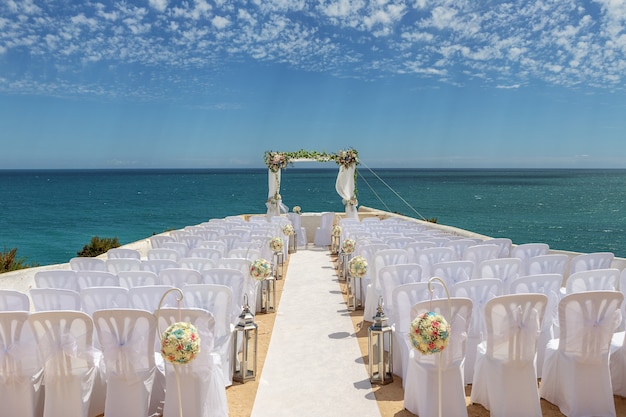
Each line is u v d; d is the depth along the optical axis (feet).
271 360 17.72
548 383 13.94
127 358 12.14
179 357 10.94
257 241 29.37
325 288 30.37
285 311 24.71
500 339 12.39
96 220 122.93
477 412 13.53
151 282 17.49
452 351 12.48
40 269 23.38
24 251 77.92
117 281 17.88
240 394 14.94
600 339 12.58
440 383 11.87
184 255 26.58
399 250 21.62
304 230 51.08
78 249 79.92
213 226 37.32
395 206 186.80
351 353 18.37
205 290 14.78
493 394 12.72
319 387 15.40
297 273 35.60
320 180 470.39
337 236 42.55
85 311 14.66
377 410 13.80
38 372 12.78
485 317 12.42
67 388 12.37
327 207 177.06
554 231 111.34
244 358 15.85
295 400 14.52
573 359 12.91
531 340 12.29
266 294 24.73
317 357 17.99
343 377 16.16
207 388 12.67
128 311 11.96
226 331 15.26
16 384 12.32
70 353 12.17
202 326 12.40
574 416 12.87
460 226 121.29
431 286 14.87
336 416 13.51
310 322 22.63
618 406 13.76
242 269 20.93
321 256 44.09
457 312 12.41
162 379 13.34
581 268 19.29
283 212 54.75
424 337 11.25
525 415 12.45
